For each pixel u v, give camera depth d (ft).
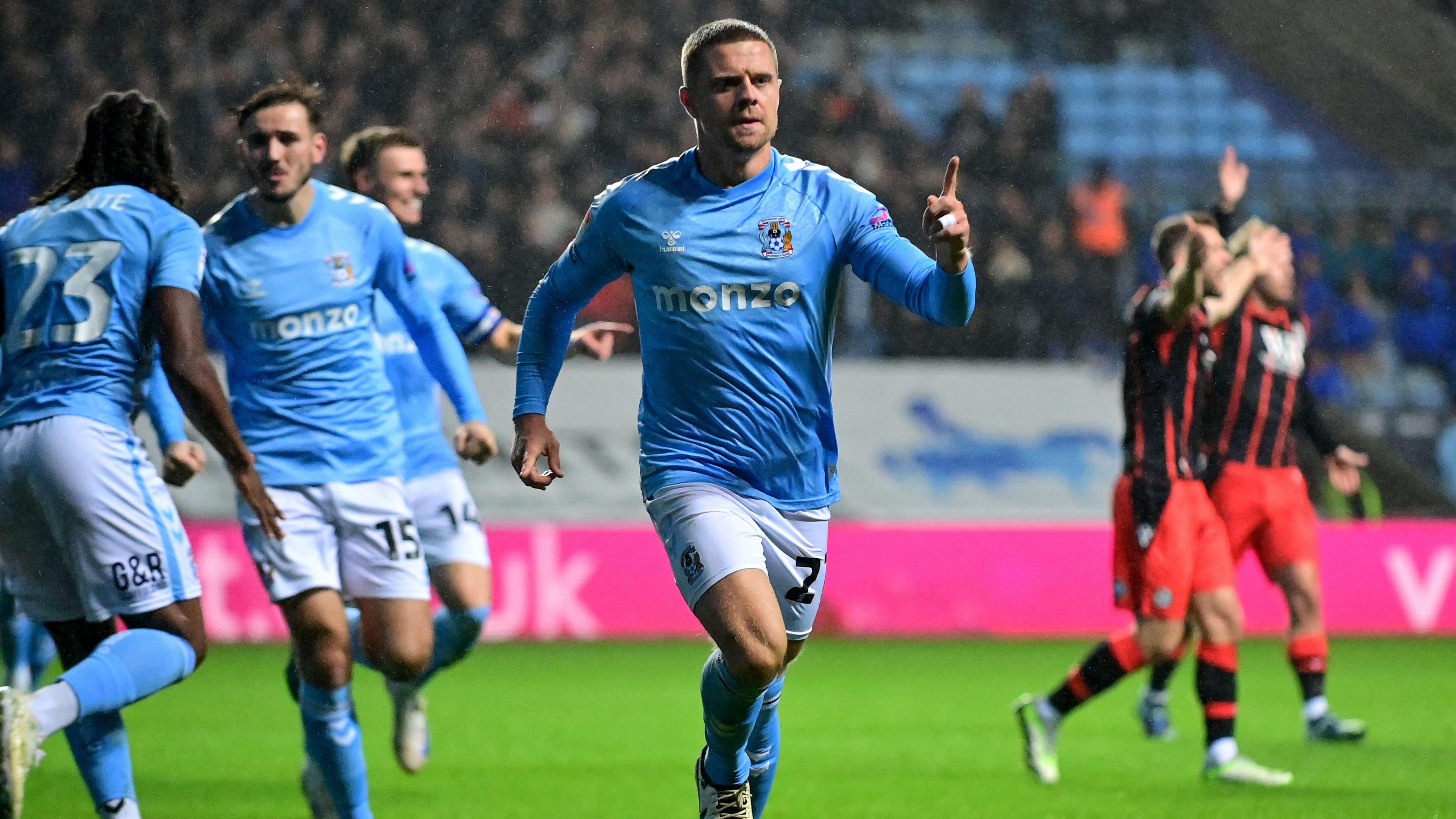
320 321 58.95
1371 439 183.52
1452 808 64.54
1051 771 72.02
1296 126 230.27
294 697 64.13
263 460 58.08
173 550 50.75
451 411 149.69
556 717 96.48
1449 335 197.67
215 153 188.44
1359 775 74.59
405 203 72.43
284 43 194.49
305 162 57.57
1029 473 160.35
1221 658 72.95
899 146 201.87
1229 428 85.40
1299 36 233.14
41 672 83.97
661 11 205.98
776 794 69.05
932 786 71.46
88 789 51.01
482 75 196.95
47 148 188.14
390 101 194.39
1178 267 70.90
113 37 190.80
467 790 69.97
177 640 50.37
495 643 143.54
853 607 150.20
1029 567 153.17
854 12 221.87
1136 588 72.69
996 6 229.86
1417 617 153.58
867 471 158.30
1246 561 154.51
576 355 64.44
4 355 50.85
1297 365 86.12
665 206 46.26
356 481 59.00
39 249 50.52
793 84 210.18
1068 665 127.95
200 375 49.29
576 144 195.72
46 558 50.80
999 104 224.74
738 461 46.70
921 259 45.39
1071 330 183.32
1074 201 194.80
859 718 96.78
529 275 185.88
